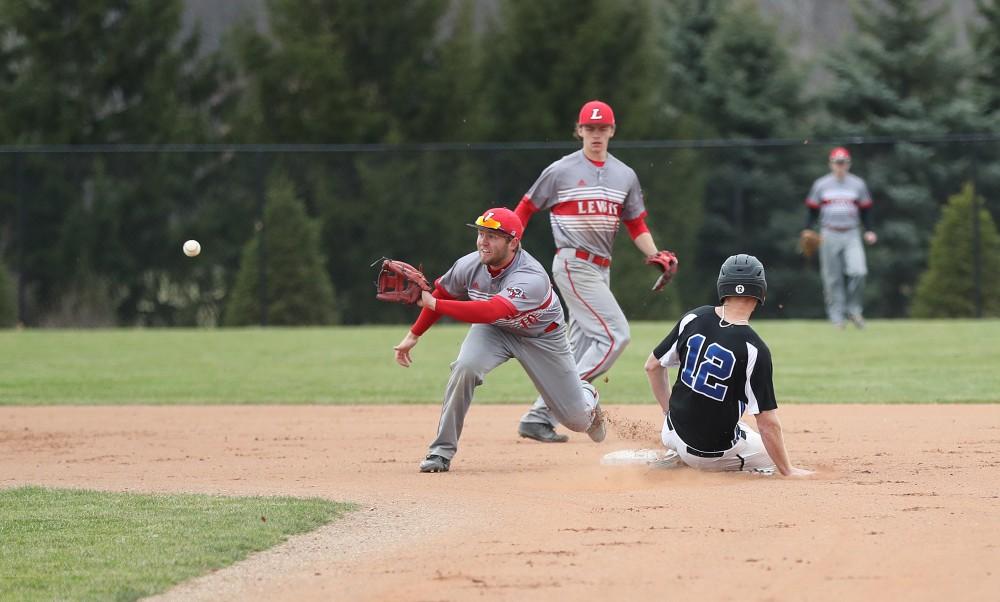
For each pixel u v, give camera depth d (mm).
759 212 84188
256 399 40031
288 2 101688
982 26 112750
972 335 59062
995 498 20266
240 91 108312
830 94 109938
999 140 74938
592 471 24547
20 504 20625
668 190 81625
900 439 28688
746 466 23438
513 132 101625
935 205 84375
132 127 99688
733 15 112125
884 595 14617
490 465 26000
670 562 16219
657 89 106188
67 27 100688
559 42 102312
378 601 14734
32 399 40375
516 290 23797
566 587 15172
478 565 16266
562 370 25281
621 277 79250
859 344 55281
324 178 79938
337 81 99062
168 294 79625
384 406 38094
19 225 78250
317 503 20578
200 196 79688
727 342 22406
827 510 19234
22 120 99188
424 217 80125
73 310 78812
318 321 78375
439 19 105125
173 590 15172
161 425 33938
